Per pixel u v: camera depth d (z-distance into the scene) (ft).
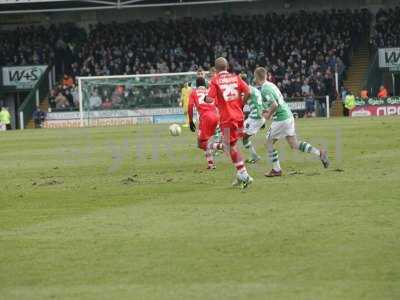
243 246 55.52
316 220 63.26
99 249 56.75
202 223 64.39
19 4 336.90
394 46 298.15
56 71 322.55
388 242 54.75
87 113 283.38
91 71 316.40
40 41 328.49
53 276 50.26
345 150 122.83
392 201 70.59
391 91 304.30
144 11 351.05
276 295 43.98
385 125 186.91
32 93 300.40
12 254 56.49
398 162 102.47
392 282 45.50
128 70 313.73
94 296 45.60
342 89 283.59
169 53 317.22
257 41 314.14
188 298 44.27
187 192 83.25
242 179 82.43
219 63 84.74
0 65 326.85
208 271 49.67
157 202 77.15
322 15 314.14
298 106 282.77
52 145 167.63
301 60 301.02
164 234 60.70
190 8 349.41
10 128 310.86
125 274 49.88
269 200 74.59
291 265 50.06
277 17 319.27
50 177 104.42
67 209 75.72
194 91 106.52
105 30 328.90
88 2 330.75
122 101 281.95
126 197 81.97
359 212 65.87
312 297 43.24
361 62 310.24
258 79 92.89
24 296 46.32
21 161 130.72
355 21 310.24
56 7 335.06
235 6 346.54
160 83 280.31
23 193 88.63
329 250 53.26
